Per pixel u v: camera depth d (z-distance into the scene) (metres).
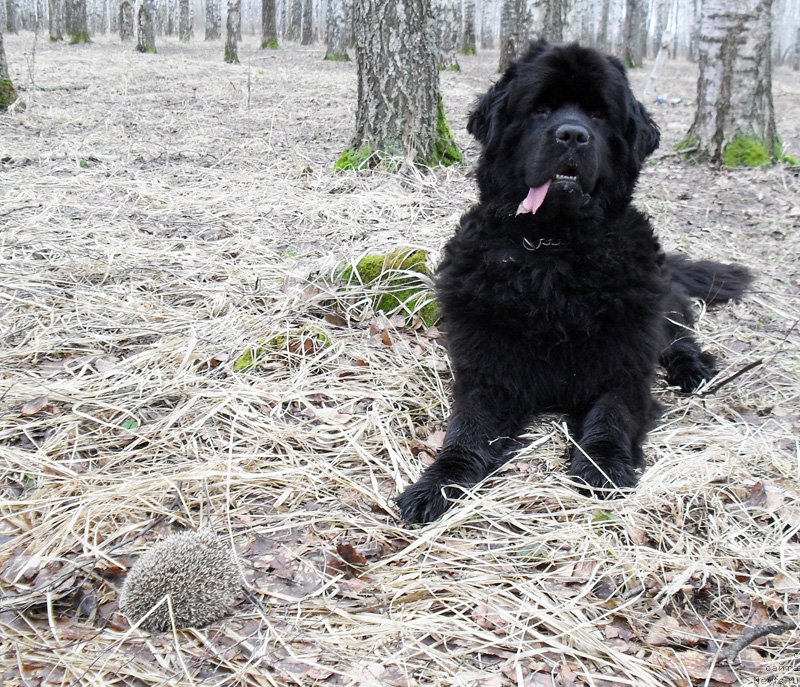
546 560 1.13
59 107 4.42
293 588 1.08
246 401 1.46
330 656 0.96
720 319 2.03
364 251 2.02
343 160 2.98
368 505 1.26
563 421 1.49
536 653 0.98
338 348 1.68
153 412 1.45
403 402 1.54
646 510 1.24
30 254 1.97
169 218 2.33
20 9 17.16
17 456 1.29
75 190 2.54
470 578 1.10
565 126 1.39
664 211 2.92
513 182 1.51
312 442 1.39
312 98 5.54
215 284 1.89
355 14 2.91
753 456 1.39
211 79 6.89
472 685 0.93
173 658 0.96
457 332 1.49
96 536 1.12
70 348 1.61
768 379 1.72
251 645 0.98
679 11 19.31
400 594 1.07
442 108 3.07
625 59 12.40
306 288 1.85
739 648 0.99
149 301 1.80
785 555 1.16
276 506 1.23
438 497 1.25
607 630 1.03
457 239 1.59
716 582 1.12
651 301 1.47
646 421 1.46
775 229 2.77
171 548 1.04
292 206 2.46
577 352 1.44
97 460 1.31
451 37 9.71
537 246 1.46
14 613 1.02
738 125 3.73
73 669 0.93
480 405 1.43
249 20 26.19
